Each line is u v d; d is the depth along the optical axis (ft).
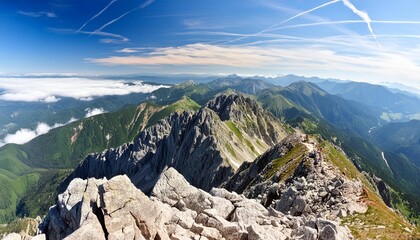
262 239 117.80
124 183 105.50
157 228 105.81
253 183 409.28
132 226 100.12
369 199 195.93
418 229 163.53
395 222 167.73
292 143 468.75
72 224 127.44
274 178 328.70
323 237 128.57
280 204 213.05
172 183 150.30
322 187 222.89
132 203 104.06
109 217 98.99
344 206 190.49
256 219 146.61
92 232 94.02
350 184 212.02
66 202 136.87
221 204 151.53
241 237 121.80
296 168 296.51
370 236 153.38
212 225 126.31
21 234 117.70
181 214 129.39
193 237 112.06
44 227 140.46
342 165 399.85
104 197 100.89
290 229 142.10
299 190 226.38
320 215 188.75
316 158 291.58
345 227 151.53
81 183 146.20
